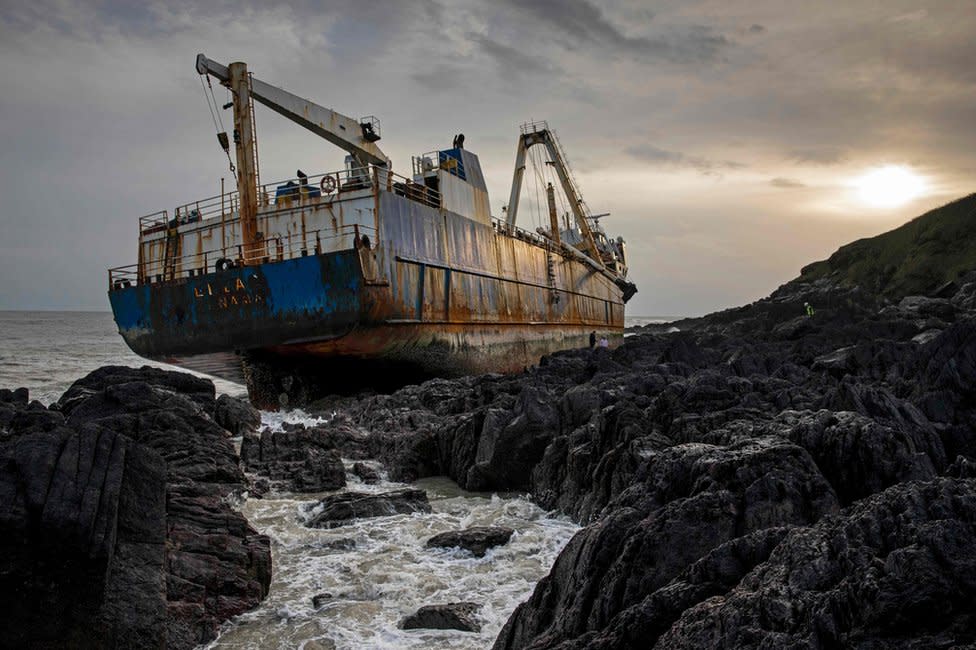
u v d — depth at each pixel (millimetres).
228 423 21766
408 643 8445
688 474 8992
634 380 19422
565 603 7301
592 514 13375
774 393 16250
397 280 27656
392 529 13281
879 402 12602
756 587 5270
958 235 75812
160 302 28344
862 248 91125
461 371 33875
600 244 68562
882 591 4281
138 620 7043
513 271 40375
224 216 30188
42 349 83062
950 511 5023
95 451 7371
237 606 9234
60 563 6445
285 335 26109
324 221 27875
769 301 91000
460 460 17688
